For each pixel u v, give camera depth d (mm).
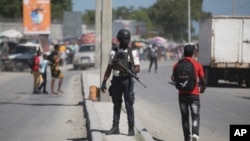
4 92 39188
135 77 17844
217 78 48312
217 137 19828
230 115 26156
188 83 17125
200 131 21156
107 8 29141
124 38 17922
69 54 92125
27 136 19938
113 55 18062
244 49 47312
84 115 25703
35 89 38062
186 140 17656
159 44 126250
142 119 24516
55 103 31297
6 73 64875
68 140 19047
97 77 51375
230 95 37969
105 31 29250
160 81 53125
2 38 93000
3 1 140500
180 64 17312
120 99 18203
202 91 17516
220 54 47375
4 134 20391
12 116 25562
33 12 94750
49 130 21297
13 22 125875
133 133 18125
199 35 53312
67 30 122438
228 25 47406
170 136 20062
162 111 27719
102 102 28625
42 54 38344
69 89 41906
